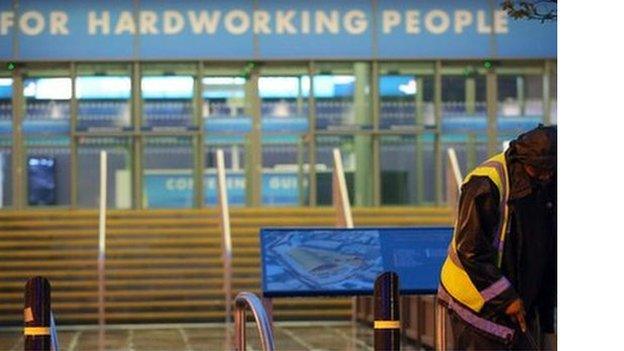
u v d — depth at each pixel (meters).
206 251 31.27
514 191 9.14
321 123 36.47
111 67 36.12
